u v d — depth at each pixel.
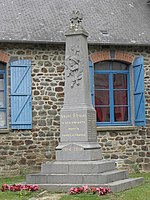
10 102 15.52
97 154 11.27
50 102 15.80
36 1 17.25
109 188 9.85
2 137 15.33
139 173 15.97
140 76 16.25
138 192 9.89
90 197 9.38
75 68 11.45
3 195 9.94
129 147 16.34
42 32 15.83
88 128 11.18
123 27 16.95
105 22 17.02
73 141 11.20
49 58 15.90
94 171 10.55
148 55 16.77
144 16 17.80
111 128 16.16
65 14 16.92
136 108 16.45
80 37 11.51
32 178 10.80
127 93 16.81
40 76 15.79
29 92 15.60
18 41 15.27
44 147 15.62
